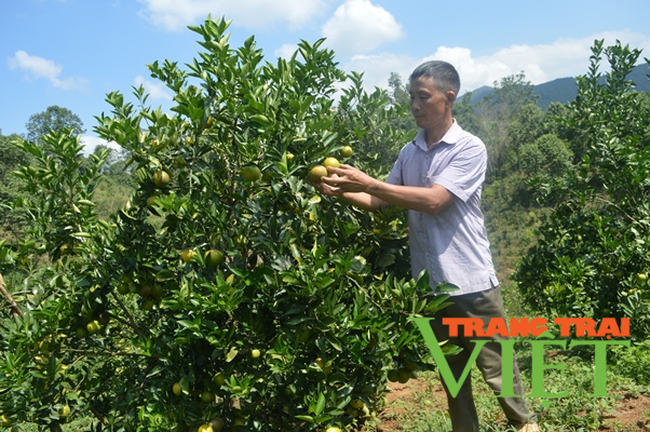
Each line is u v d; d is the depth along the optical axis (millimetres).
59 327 3055
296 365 2514
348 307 2797
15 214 3686
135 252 2957
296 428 2672
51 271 3268
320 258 2607
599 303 6109
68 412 2969
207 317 2594
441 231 3000
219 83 2754
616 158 6160
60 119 74438
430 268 3031
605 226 6188
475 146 2979
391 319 2645
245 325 2574
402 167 3299
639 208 6066
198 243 2678
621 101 6645
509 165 43500
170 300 2514
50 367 2895
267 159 2668
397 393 5336
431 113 2986
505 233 30578
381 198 2791
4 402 2820
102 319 3182
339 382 2611
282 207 2848
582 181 6707
